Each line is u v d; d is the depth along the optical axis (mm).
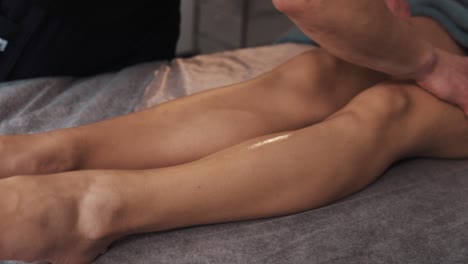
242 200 1000
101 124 1085
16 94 1335
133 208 960
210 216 1000
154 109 1113
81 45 1432
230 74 1477
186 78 1454
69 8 1373
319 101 1164
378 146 1081
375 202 1095
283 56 1580
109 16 1430
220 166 999
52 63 1426
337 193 1060
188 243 1001
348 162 1050
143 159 1074
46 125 1260
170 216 979
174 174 988
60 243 925
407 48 1074
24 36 1381
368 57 1066
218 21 2764
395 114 1103
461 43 1280
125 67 1529
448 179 1169
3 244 893
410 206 1096
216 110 1109
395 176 1169
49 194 925
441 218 1078
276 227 1029
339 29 1006
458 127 1165
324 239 1018
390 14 1037
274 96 1144
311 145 1031
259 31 2682
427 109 1134
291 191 1020
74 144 1047
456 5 1263
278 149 1019
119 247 994
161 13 1544
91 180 957
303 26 1020
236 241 1005
